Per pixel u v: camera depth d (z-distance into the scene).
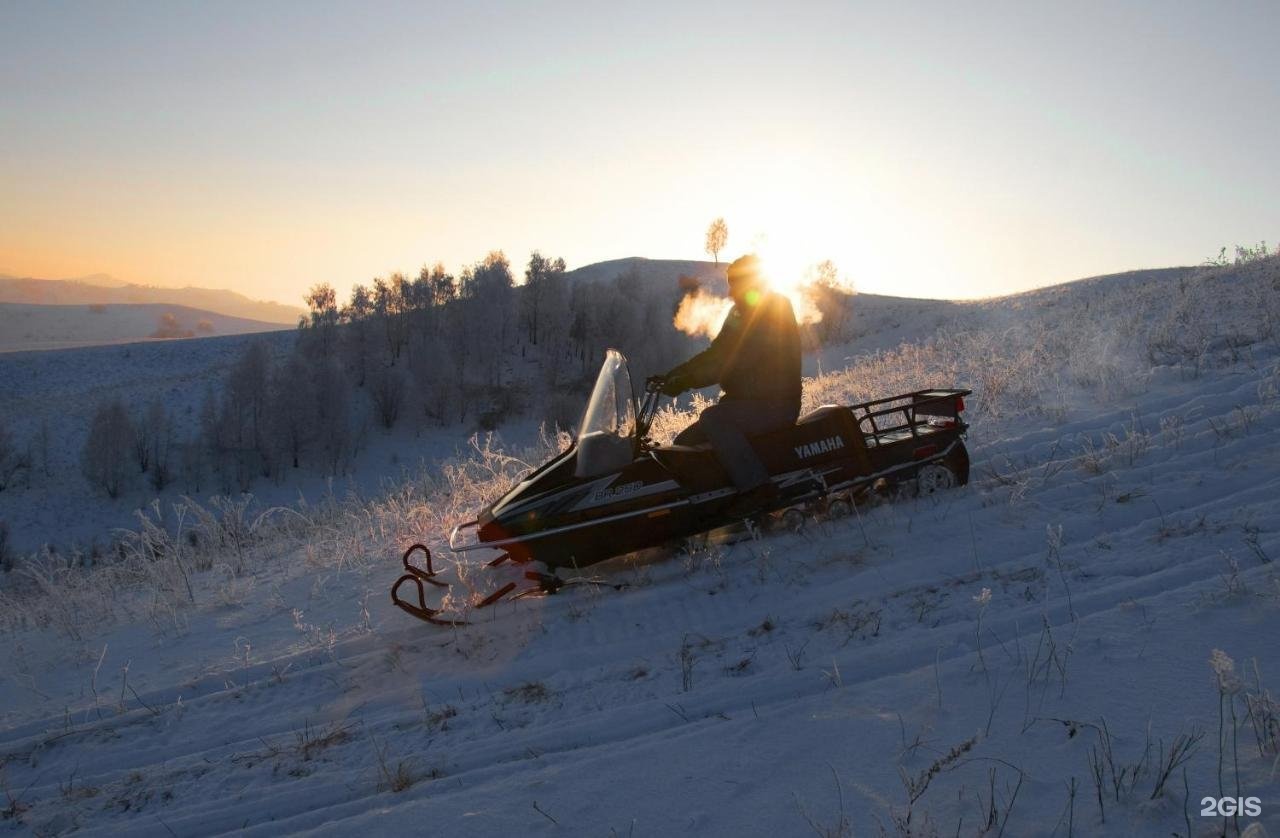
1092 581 4.88
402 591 6.86
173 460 67.69
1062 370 10.53
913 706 3.70
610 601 5.84
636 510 6.06
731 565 6.14
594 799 3.39
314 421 66.50
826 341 64.31
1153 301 14.80
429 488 11.66
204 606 7.73
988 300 62.25
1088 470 6.73
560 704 4.55
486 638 5.61
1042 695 3.60
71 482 66.06
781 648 4.77
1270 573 4.34
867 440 6.93
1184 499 5.88
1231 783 2.81
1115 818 2.75
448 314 88.50
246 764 4.45
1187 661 3.67
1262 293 11.98
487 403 78.38
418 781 3.92
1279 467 6.09
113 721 5.27
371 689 5.18
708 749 3.63
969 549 5.68
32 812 4.27
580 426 6.39
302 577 8.05
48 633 7.81
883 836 2.84
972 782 3.07
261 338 107.25
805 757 3.44
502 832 3.27
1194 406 7.90
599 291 90.88
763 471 6.12
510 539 5.93
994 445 7.91
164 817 4.01
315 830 3.51
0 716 5.77
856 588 5.39
